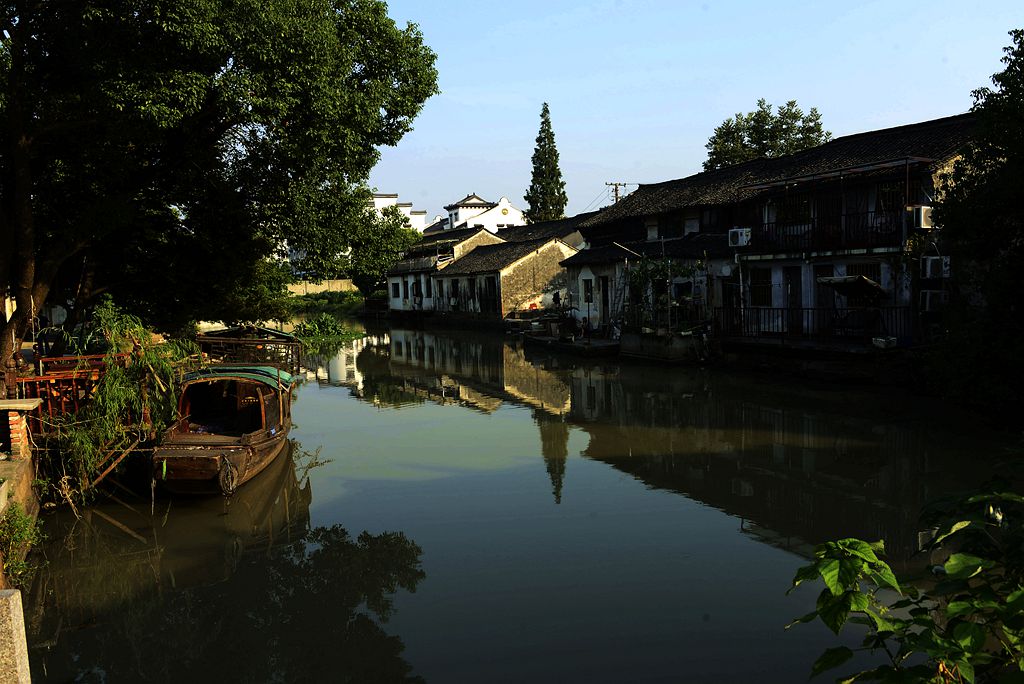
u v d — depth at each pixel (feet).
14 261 44.06
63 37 34.58
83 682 21.93
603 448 46.44
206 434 39.45
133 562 30.45
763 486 37.47
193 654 23.26
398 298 173.37
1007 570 10.62
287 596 27.04
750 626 23.13
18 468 31.24
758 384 64.80
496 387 72.79
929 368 46.37
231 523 34.58
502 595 25.86
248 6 34.53
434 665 21.50
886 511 33.04
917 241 58.70
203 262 54.08
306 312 184.75
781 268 73.20
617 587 26.16
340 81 39.68
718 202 87.81
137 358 36.32
